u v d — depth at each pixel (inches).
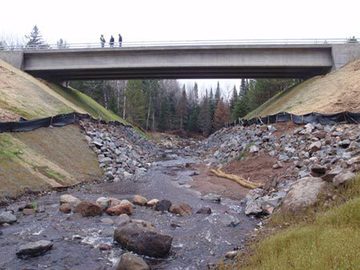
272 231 443.5
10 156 740.0
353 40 1775.3
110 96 3555.6
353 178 430.6
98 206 563.5
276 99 2025.1
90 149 1098.1
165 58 1881.2
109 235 468.4
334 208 383.9
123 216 547.5
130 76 2177.7
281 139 1023.6
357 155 611.5
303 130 969.5
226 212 623.2
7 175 675.4
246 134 1279.5
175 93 5300.2
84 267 374.9
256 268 312.2
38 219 531.2
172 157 1846.7
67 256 400.2
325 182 471.5
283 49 1793.8
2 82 1348.4
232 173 1012.5
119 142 1393.9
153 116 4087.1
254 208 599.5
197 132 4394.7
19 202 620.7
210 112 4515.3
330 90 1374.3
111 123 1684.3
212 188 869.2
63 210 571.8
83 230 486.6
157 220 557.0
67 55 1925.4
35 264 378.9
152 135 3513.8
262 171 918.4
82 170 920.9
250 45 1793.8
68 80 2290.8
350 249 277.0
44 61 1940.2
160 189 839.7
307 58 1790.1
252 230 508.4
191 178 1036.5
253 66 1829.5
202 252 427.8
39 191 696.4
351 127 892.0
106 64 1913.1
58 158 895.1
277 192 669.3
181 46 1839.3
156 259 404.5
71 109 1489.9
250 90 3587.6
